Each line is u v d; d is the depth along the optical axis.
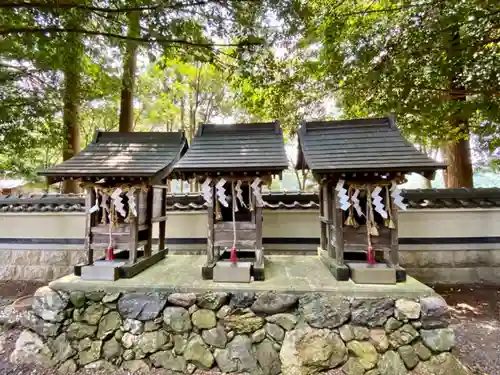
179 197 3.81
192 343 1.99
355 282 2.10
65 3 2.06
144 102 7.32
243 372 1.91
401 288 1.98
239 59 2.66
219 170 2.14
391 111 3.13
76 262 3.83
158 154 2.58
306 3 2.87
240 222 2.28
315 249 3.60
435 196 3.50
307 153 2.30
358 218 2.38
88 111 5.37
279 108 4.32
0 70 3.00
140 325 2.05
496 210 3.43
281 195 3.70
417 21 2.76
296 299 1.99
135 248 2.40
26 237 3.87
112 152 2.59
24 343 2.08
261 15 2.33
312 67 3.87
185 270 2.52
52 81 3.82
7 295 3.39
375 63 3.15
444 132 3.40
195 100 7.55
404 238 3.53
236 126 2.68
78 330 2.07
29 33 2.31
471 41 2.65
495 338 2.44
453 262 3.51
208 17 2.29
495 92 2.67
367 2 3.57
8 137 3.49
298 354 1.89
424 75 2.92
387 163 2.02
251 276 2.27
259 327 1.97
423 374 1.82
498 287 3.42
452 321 2.74
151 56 2.60
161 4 2.09
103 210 2.42
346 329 1.92
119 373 1.96
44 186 6.48
